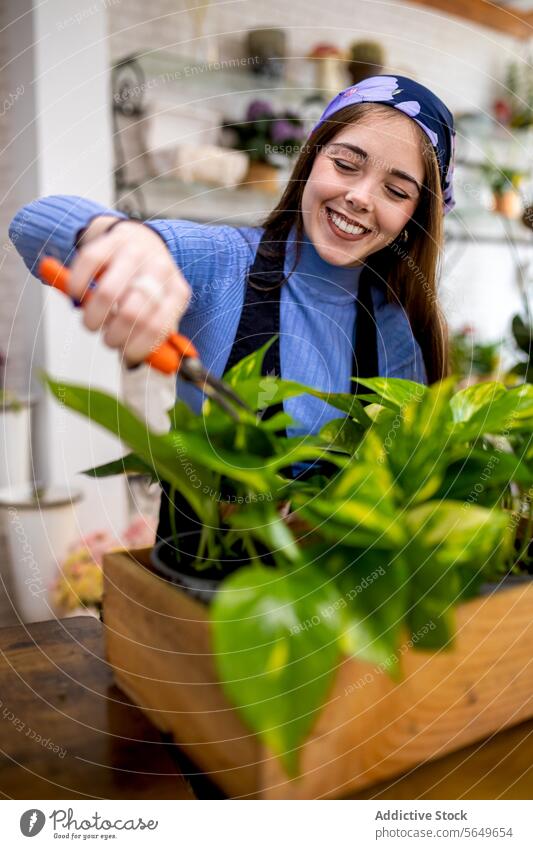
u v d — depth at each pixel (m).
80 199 0.51
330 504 0.35
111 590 0.47
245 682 0.28
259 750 0.35
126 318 0.38
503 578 0.43
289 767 0.28
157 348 0.38
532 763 0.42
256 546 0.45
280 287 0.76
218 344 0.76
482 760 0.43
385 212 0.72
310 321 0.76
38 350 1.82
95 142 1.82
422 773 0.41
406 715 0.39
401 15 2.57
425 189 0.74
